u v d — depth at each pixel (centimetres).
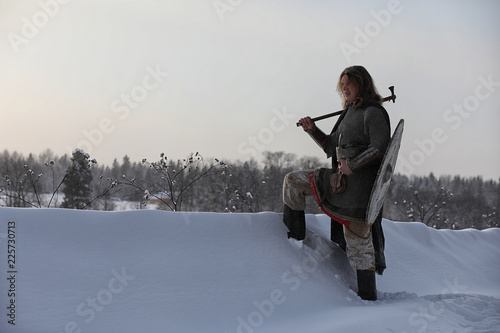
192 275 370
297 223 432
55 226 370
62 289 336
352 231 416
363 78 419
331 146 440
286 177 436
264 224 432
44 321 316
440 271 548
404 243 571
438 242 611
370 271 416
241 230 420
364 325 335
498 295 481
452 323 353
